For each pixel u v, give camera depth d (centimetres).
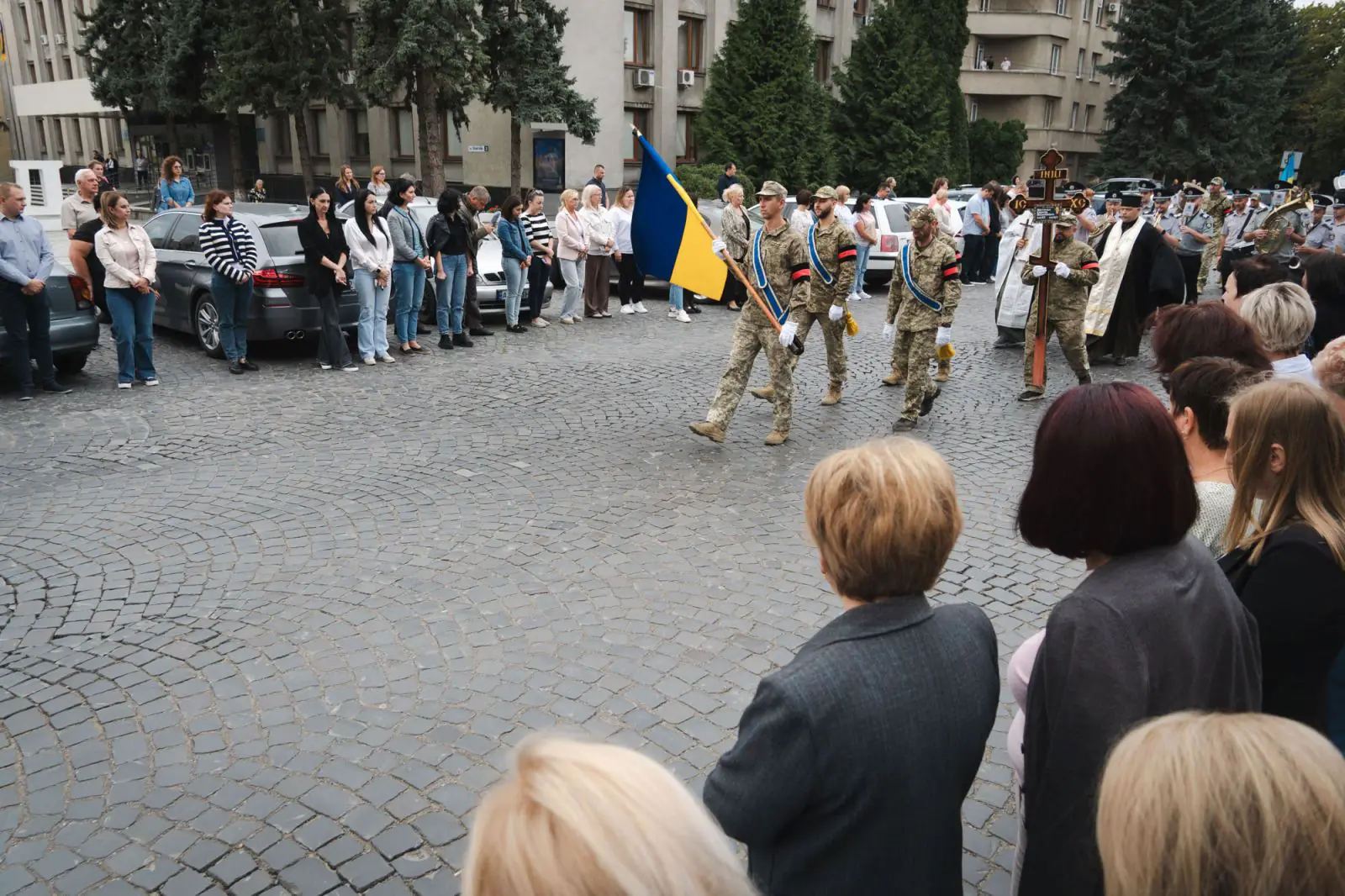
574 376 959
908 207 1627
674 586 491
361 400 855
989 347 1155
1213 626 178
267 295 970
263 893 285
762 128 2955
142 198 4003
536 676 405
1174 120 4425
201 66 3450
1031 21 5094
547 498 613
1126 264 1020
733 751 164
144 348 902
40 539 545
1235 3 4259
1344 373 291
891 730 157
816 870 163
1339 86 5069
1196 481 266
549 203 3066
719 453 716
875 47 3272
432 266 1056
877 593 170
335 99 3091
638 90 3238
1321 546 205
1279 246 1472
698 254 732
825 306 838
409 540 544
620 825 90
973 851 310
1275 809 97
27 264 827
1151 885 103
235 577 497
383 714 376
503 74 2753
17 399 846
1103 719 163
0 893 284
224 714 377
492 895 92
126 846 304
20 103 5478
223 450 710
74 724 371
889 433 776
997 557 536
